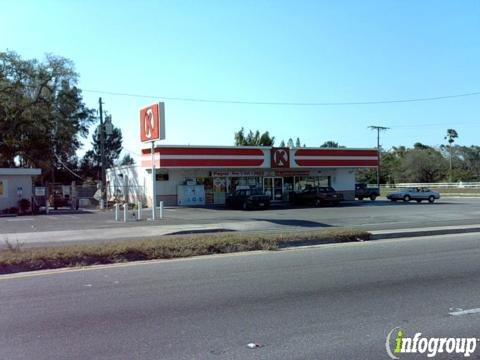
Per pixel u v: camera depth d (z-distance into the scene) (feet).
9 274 32.32
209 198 128.47
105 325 20.48
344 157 140.15
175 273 31.83
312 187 124.57
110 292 26.48
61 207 130.21
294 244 44.68
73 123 175.32
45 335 19.24
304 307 23.04
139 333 19.39
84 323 20.79
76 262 35.40
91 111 186.19
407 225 65.67
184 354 17.03
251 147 126.52
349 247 43.50
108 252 37.11
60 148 176.86
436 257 37.09
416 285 27.48
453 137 368.68
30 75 156.04
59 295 25.90
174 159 116.98
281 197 138.21
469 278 29.27
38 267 33.96
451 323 20.48
